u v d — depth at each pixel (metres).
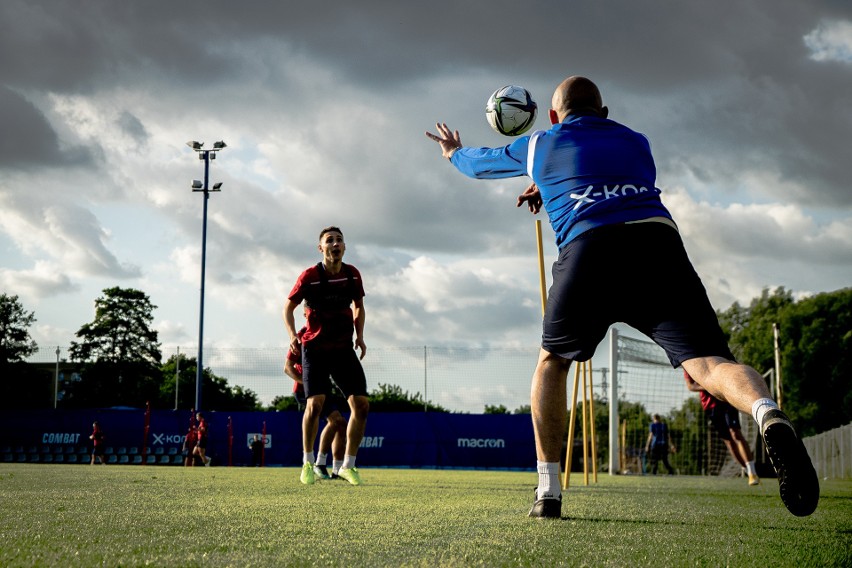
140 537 2.44
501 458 23.25
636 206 3.12
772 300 57.31
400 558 2.09
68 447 25.28
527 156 3.47
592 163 3.25
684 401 22.56
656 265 3.02
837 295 47.84
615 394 20.36
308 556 2.10
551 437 3.56
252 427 24.56
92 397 65.00
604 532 2.86
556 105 3.66
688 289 3.00
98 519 3.00
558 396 3.55
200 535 2.54
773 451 2.41
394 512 3.71
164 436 24.86
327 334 7.49
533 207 3.91
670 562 2.08
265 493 5.12
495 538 2.60
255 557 2.05
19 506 3.60
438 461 23.45
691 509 4.31
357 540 2.50
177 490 5.24
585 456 9.20
